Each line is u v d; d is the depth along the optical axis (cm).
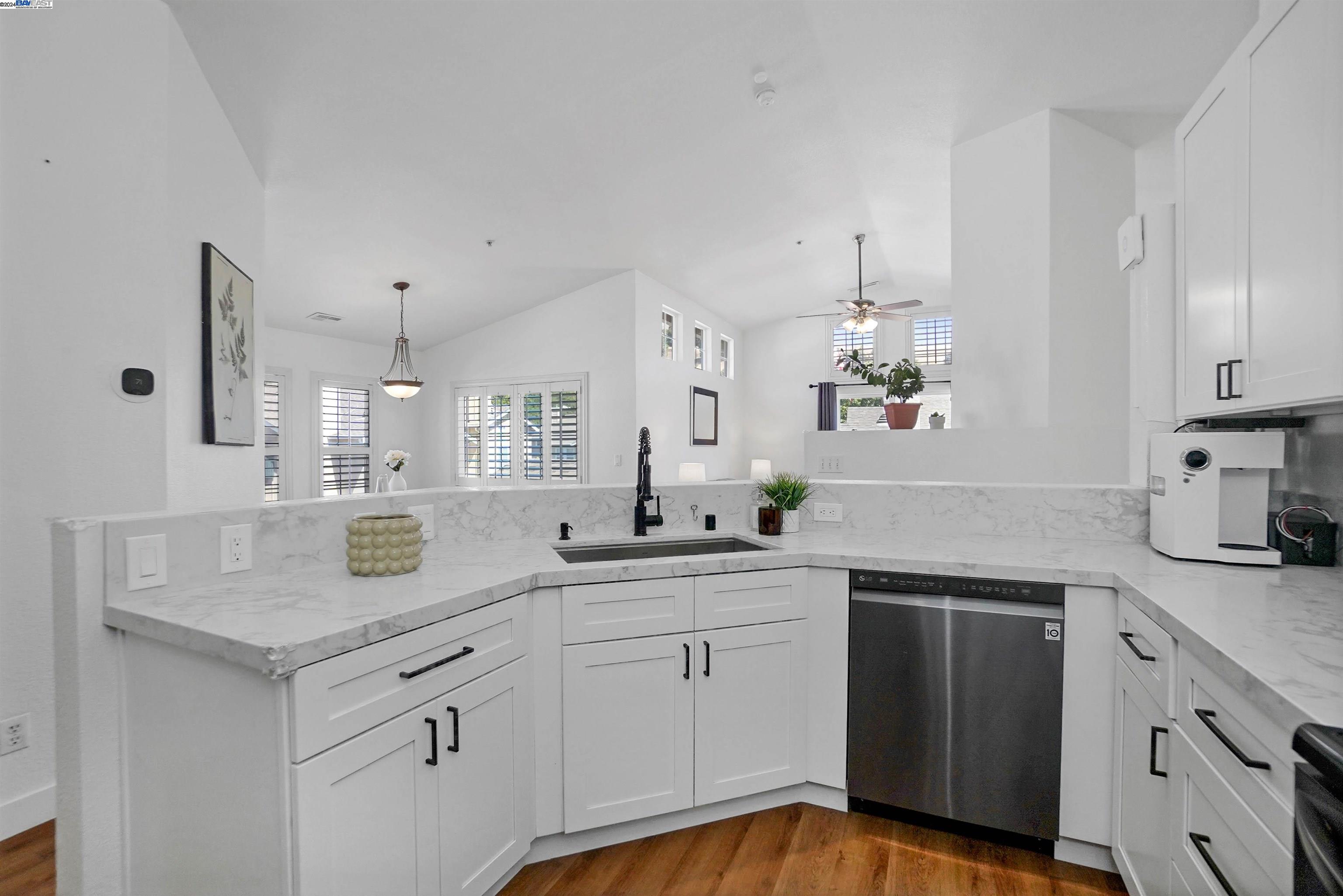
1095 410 339
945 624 177
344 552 172
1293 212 125
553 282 622
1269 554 165
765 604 188
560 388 671
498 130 351
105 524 122
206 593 135
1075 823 166
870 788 186
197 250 238
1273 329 133
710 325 823
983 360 368
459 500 206
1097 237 348
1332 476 167
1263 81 136
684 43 298
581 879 165
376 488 612
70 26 190
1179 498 175
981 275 370
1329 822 53
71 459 188
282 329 642
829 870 168
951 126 364
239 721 107
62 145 188
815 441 364
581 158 393
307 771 103
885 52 303
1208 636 106
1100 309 345
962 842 180
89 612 120
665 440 688
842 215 558
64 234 188
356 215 427
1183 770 117
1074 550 194
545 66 300
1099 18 263
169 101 215
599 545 213
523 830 161
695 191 464
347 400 704
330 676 108
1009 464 324
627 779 174
